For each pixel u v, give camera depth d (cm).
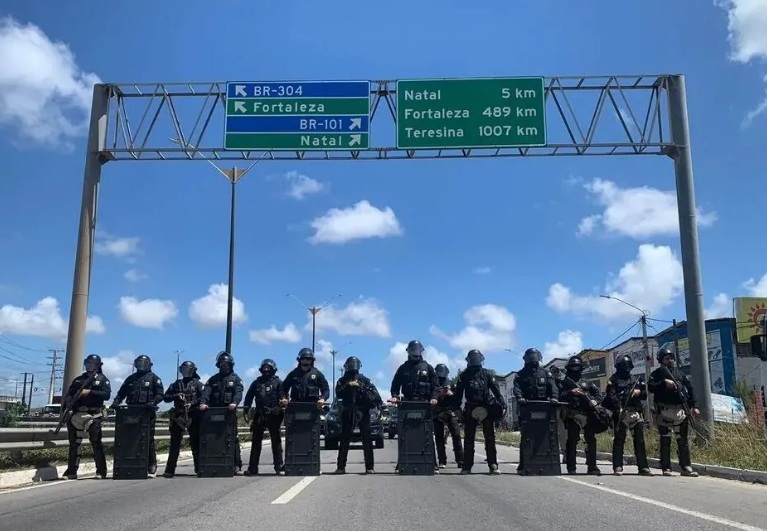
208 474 1227
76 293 1695
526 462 1241
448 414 1470
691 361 1675
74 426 1220
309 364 1271
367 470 1272
